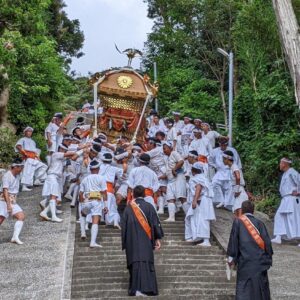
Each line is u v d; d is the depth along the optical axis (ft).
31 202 51.65
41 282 31.40
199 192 39.55
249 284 28.02
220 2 90.12
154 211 32.09
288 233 42.50
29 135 58.80
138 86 62.90
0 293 30.01
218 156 51.85
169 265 35.55
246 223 28.78
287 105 54.70
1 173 58.80
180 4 91.61
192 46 94.12
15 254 36.22
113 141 60.23
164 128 64.59
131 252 31.17
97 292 31.37
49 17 107.34
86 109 78.54
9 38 56.44
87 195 37.99
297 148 54.60
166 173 45.52
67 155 44.60
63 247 37.52
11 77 69.51
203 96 88.12
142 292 30.68
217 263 36.55
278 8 40.47
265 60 65.62
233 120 68.54
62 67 101.35
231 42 89.25
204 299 30.78
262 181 57.11
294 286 32.60
